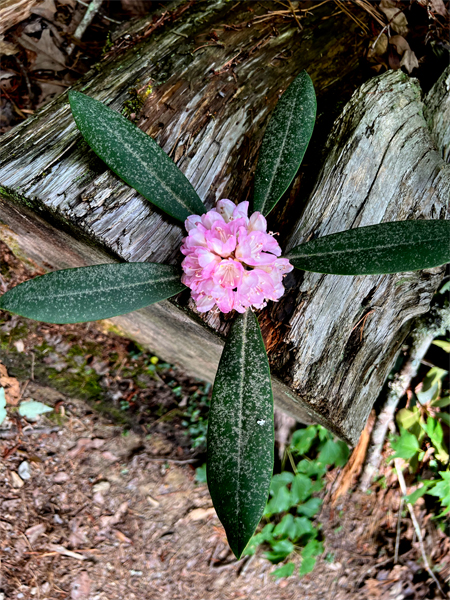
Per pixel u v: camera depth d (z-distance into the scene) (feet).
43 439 2.06
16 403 2.04
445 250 1.14
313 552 2.29
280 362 1.32
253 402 1.13
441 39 1.71
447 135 1.61
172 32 1.68
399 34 1.69
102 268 1.17
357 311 1.41
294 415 2.15
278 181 1.32
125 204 1.33
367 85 1.49
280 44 1.66
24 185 1.33
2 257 2.07
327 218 1.39
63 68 2.04
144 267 1.22
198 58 1.60
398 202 1.44
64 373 2.13
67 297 1.12
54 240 1.59
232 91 1.55
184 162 1.44
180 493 2.22
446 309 1.83
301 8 1.74
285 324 1.33
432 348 2.23
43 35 1.99
